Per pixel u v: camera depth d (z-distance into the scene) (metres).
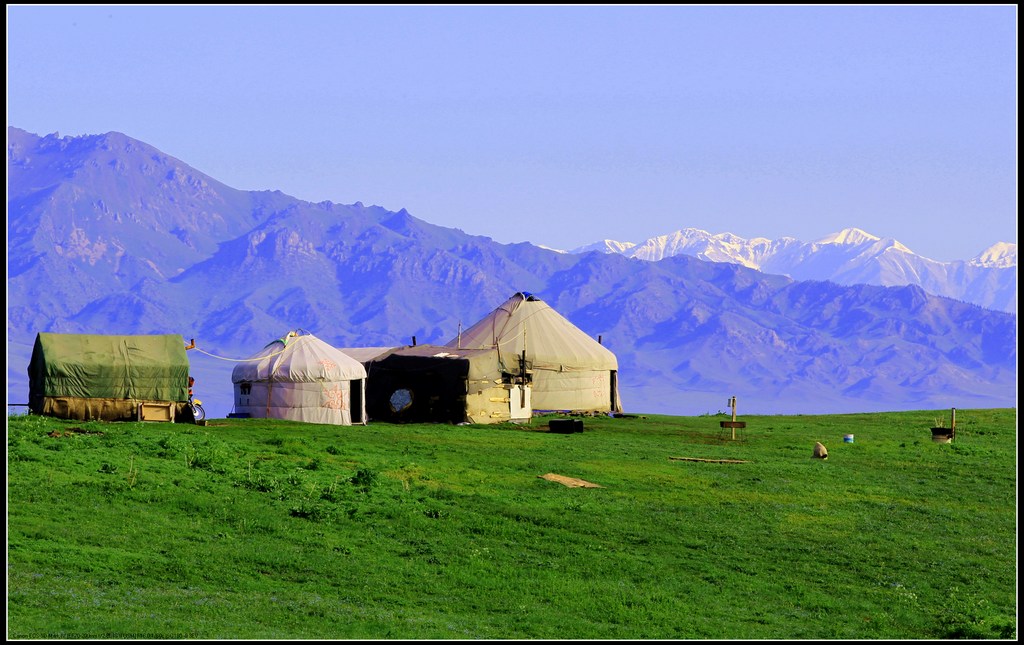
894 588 42.06
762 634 36.00
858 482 61.09
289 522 45.81
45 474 48.41
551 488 54.72
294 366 80.44
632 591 40.03
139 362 69.88
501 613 37.00
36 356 68.69
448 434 73.75
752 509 52.75
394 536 45.19
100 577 36.88
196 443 59.09
